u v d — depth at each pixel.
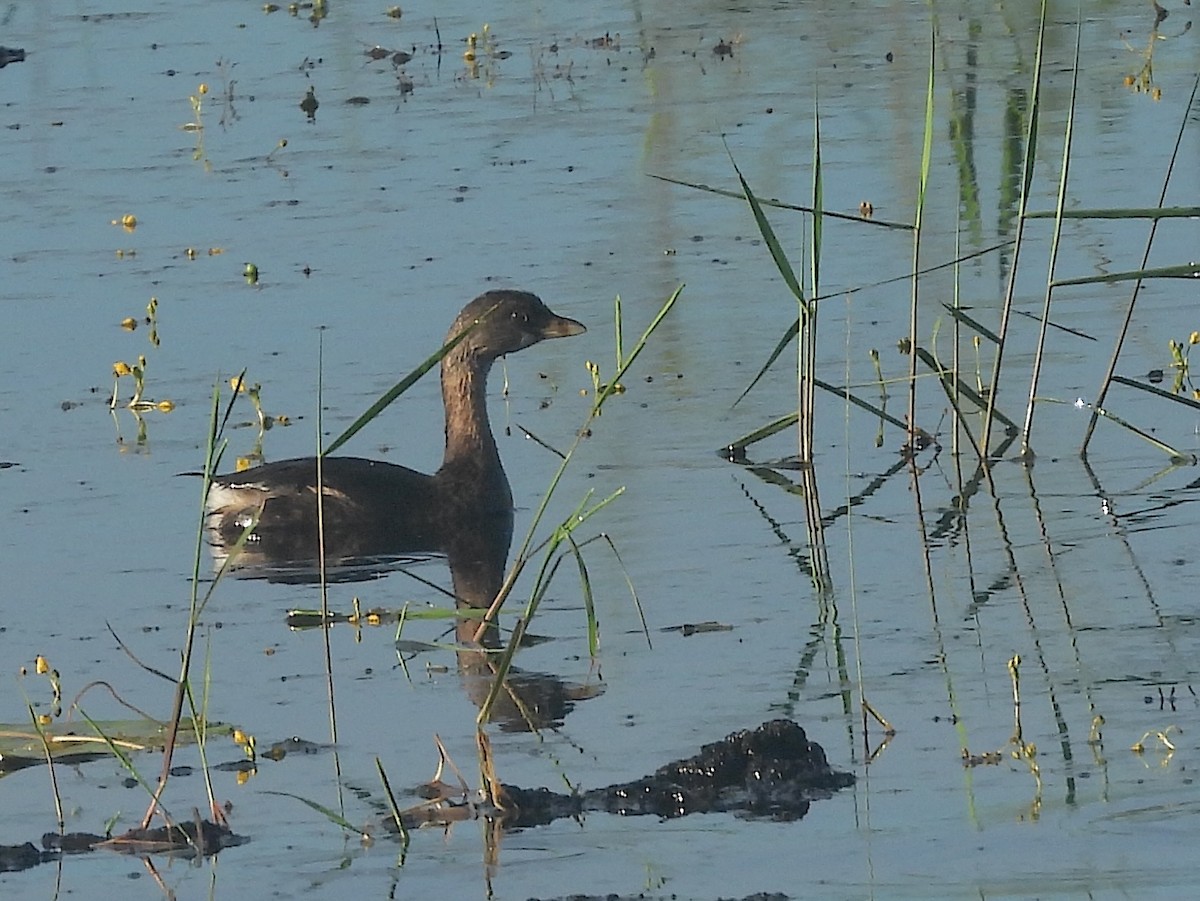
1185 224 20.06
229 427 16.72
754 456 15.82
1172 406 16.20
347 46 29.08
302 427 16.69
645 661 11.77
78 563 14.05
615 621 12.50
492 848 9.47
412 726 10.99
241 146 24.64
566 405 17.20
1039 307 18.33
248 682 11.80
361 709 11.29
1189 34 27.02
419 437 16.83
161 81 27.58
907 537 13.84
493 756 10.47
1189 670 11.14
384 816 9.88
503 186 22.61
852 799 9.77
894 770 10.06
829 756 10.27
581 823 9.72
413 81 27.09
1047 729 10.45
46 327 19.08
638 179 22.50
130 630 12.74
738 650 11.86
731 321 18.53
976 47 27.11
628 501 14.95
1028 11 28.84
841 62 26.94
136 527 14.77
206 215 22.08
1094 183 21.31
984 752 10.20
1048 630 11.91
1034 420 16.23
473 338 15.64
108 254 21.00
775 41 28.25
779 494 14.92
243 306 19.28
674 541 14.01
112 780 10.58
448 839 9.60
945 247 19.91
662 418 16.72
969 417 16.39
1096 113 23.86
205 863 9.48
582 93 26.17
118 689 11.73
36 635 12.67
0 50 29.53
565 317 16.86
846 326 18.30
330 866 9.36
